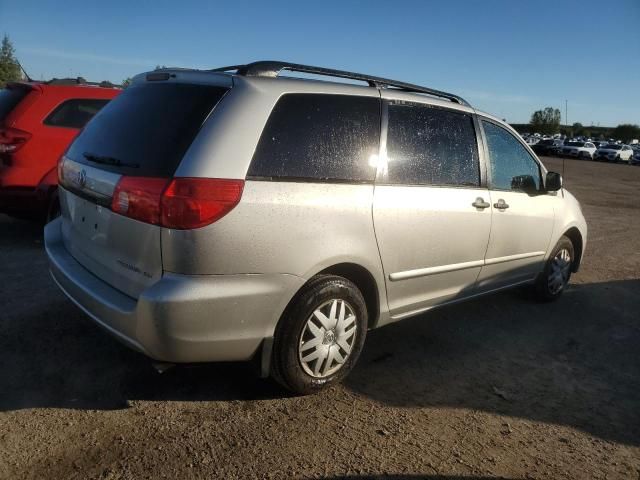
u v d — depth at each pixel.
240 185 2.82
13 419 2.90
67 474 2.52
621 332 4.98
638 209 14.61
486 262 4.40
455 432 3.12
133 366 3.54
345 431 3.03
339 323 3.30
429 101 3.97
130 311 2.79
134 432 2.87
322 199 3.13
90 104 6.29
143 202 2.77
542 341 4.61
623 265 7.66
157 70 3.47
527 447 3.04
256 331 2.96
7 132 5.79
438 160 3.93
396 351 4.15
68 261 3.43
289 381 3.19
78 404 3.09
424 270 3.82
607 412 3.51
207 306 2.75
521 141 4.87
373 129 3.51
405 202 3.58
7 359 3.49
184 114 2.97
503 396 3.58
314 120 3.21
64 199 3.61
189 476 2.56
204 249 2.72
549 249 5.27
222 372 3.57
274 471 2.64
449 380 3.76
